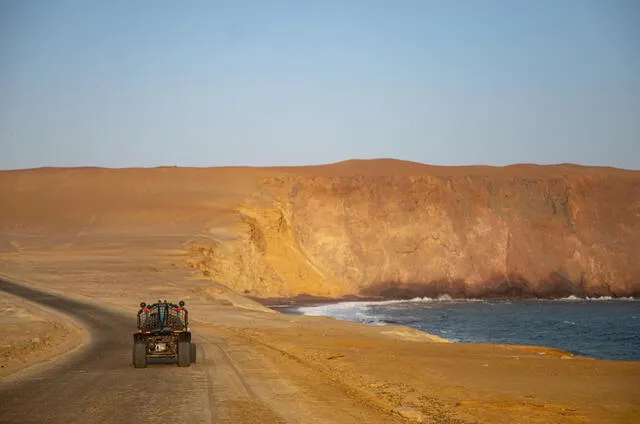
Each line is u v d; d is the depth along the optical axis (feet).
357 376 72.23
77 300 194.80
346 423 46.52
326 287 390.01
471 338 204.64
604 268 448.65
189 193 448.24
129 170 483.10
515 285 433.89
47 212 446.19
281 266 377.50
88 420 46.09
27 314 159.33
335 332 138.92
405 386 65.82
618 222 467.93
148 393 57.41
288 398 55.83
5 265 293.84
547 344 190.80
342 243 429.79
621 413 54.49
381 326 160.15
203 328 140.36
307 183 451.12
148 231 390.83
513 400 59.31
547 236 454.81
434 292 421.18
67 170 497.87
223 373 70.49
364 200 447.83
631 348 181.88
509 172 498.69
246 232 370.12
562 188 471.62
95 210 439.63
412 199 451.53
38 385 62.03
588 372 79.30
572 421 51.21
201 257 319.68
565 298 432.66
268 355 89.56
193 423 45.16
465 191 459.73
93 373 70.59
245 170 476.13
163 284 241.14
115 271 271.90
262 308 227.40
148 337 74.95
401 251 432.25
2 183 480.64
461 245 440.04
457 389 64.80
